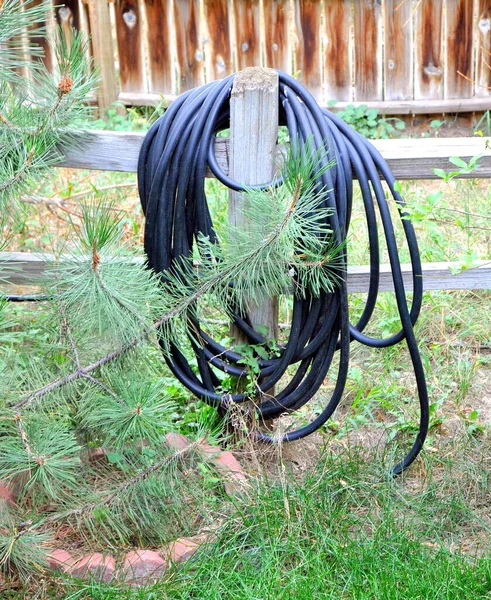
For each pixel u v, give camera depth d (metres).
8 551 2.08
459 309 3.71
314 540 2.41
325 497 2.55
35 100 2.49
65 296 2.21
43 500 2.38
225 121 2.55
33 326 2.80
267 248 2.29
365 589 2.22
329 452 2.81
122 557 2.35
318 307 2.53
